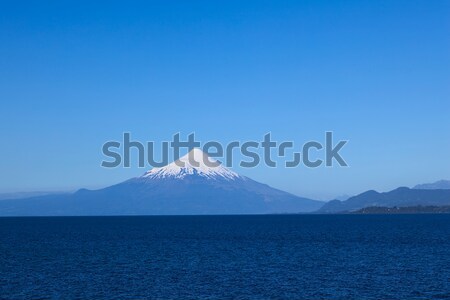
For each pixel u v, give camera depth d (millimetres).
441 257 82562
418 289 55688
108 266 72938
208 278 62562
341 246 104000
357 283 59219
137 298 51719
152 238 133000
